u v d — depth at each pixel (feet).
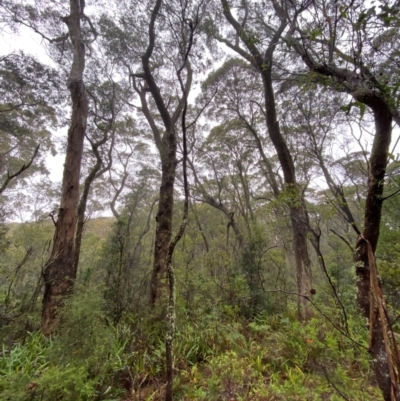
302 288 18.60
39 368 9.61
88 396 8.35
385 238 15.37
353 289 17.83
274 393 9.34
